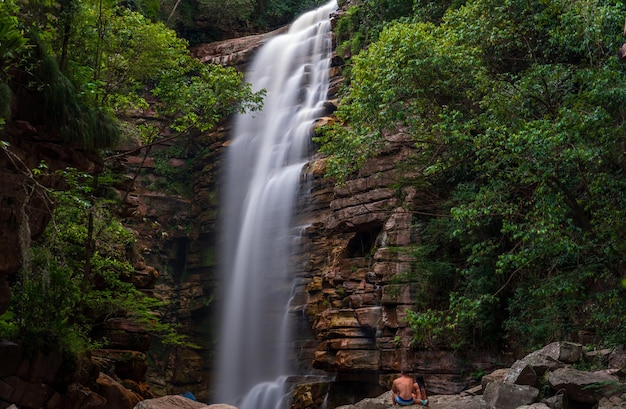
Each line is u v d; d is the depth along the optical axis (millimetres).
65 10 17719
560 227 16984
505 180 19828
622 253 16484
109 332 23234
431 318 19031
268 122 41469
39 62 14570
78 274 21078
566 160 16078
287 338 35594
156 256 42156
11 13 15273
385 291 23641
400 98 21156
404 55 20781
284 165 39219
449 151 21375
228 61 45562
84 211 19422
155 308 40656
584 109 17781
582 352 14969
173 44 23781
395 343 22266
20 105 14516
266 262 37906
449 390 21281
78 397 16688
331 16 42156
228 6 48469
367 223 27016
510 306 19797
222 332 39250
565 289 17047
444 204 22406
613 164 17938
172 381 39469
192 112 24438
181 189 43531
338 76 39469
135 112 42219
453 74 20734
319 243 35219
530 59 21875
